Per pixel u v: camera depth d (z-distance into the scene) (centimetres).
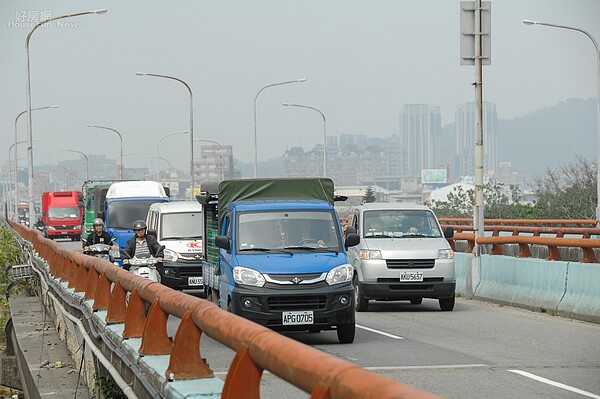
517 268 4016
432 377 2183
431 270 3841
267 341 904
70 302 2873
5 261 5809
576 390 1998
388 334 3098
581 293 3503
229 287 2988
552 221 7956
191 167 11125
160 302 1545
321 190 3672
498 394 1955
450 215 13438
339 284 2911
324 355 786
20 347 2991
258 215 3125
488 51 4597
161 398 1287
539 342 2828
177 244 4719
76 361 2555
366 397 668
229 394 954
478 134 4566
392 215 4100
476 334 3053
